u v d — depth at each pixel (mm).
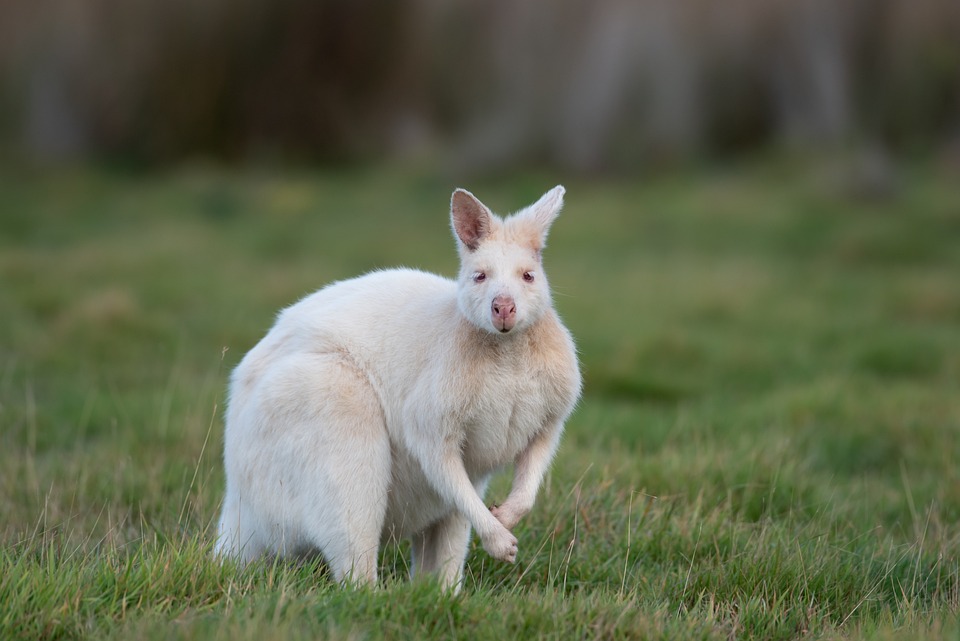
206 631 11305
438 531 15406
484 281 14172
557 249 56531
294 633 11055
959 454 22438
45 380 28859
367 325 14719
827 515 17766
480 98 98625
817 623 13398
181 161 99438
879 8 87625
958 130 88688
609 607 12625
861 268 52062
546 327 14508
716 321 40469
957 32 88938
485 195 77062
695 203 69562
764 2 86938
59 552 14828
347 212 69500
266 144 102688
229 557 13539
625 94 86188
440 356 14109
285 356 14602
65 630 11625
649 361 33875
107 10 96438
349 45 103000
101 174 89312
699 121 87812
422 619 12164
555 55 90438
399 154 101688
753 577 14469
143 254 50500
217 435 22109
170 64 98875
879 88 88625
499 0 96688
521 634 11992
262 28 99812
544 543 15703
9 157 93750
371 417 14188
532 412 14320
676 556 15672
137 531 16578
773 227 61250
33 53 96500
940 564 15570
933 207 66312
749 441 21344
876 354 34250
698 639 12406
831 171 74375
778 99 89250
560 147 87750
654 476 18656
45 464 19750
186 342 34188
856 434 24141
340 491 13766
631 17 86438
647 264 52062
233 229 61969
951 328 39938
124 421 23250
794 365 33562
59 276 44250
